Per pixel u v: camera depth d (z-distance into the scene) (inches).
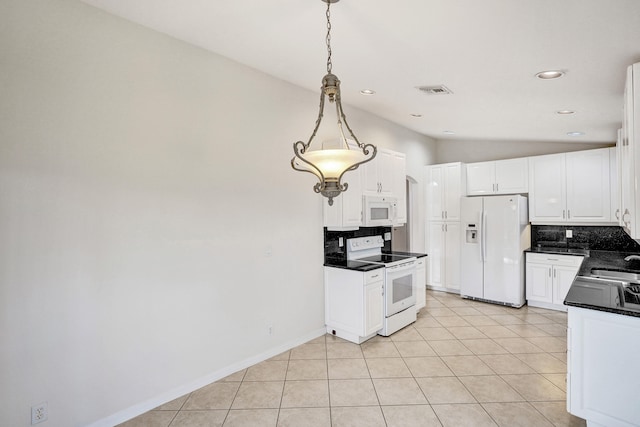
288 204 138.9
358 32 92.3
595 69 102.7
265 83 130.0
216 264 115.0
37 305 79.4
